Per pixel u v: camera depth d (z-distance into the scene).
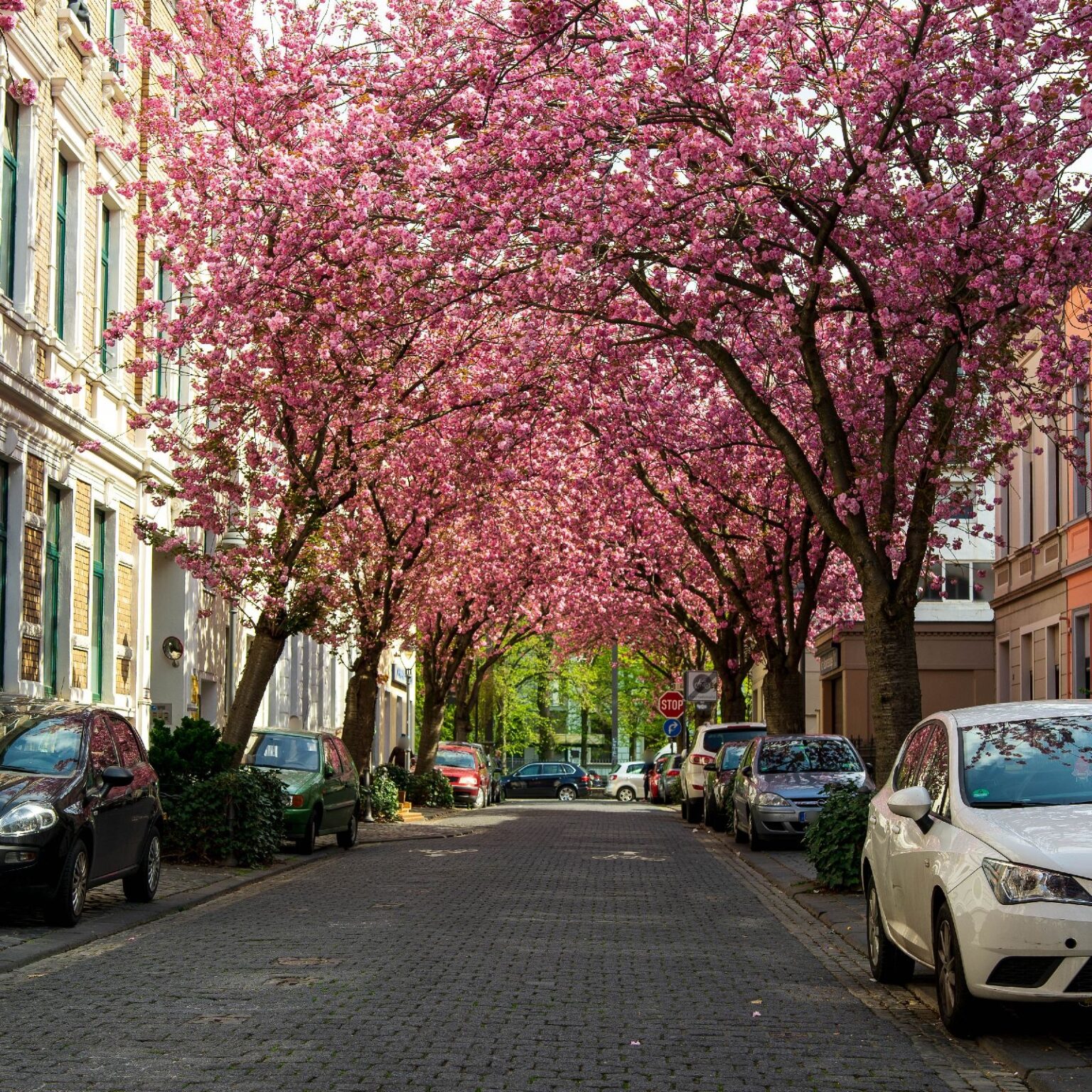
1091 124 15.03
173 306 28.06
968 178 16.25
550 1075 7.13
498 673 73.62
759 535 31.72
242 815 19.41
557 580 40.41
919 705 16.86
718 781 28.97
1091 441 28.27
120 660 25.47
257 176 18.03
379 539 30.70
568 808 47.84
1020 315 16.84
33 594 20.97
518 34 15.73
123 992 9.43
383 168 17.20
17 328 20.39
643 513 34.38
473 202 16.34
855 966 10.98
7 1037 7.94
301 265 18.19
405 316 18.69
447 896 15.86
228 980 9.93
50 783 12.70
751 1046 7.90
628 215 15.83
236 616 33.16
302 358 20.41
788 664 29.33
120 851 13.87
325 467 24.81
